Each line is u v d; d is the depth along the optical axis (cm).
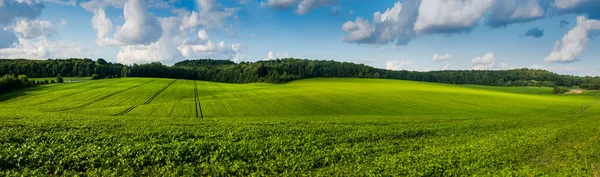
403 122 4597
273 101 7612
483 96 9444
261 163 2216
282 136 3206
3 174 1812
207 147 2531
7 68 14688
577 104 8756
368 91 9981
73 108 6216
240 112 6131
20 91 8706
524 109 7388
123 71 17238
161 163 2134
